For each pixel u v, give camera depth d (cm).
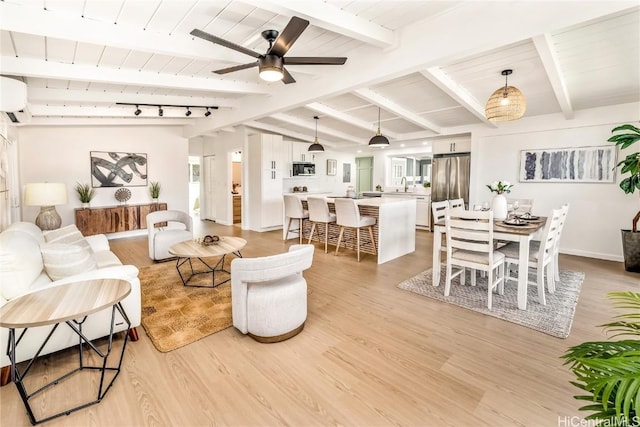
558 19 211
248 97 521
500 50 305
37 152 561
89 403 171
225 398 177
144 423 160
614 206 468
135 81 361
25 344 194
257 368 204
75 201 601
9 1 218
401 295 330
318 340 239
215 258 475
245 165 751
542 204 531
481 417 163
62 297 174
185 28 268
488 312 286
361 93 433
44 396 178
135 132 668
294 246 273
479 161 601
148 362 211
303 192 862
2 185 355
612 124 458
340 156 984
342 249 539
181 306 299
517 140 552
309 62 265
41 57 311
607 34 268
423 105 502
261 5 211
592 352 108
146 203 676
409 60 285
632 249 406
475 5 243
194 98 511
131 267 237
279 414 166
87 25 245
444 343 234
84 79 336
